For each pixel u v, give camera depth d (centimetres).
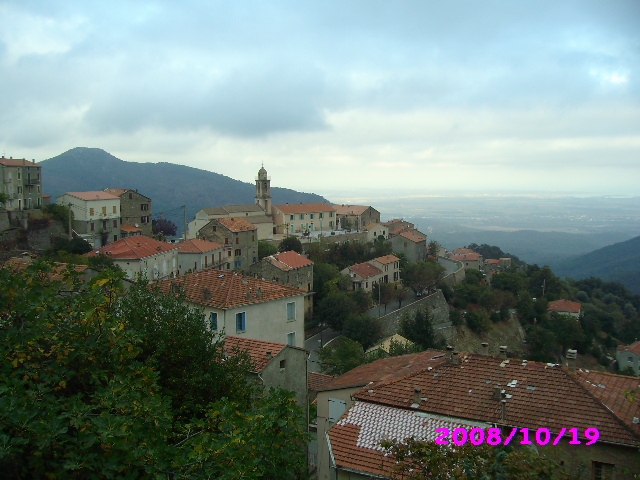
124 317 2008
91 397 1434
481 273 13075
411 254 12450
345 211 15112
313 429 3209
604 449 1958
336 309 8025
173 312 2145
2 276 1542
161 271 7619
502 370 2445
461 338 9194
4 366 1391
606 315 11862
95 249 7700
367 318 7756
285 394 1365
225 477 1138
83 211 8881
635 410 2117
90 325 1552
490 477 1238
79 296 1686
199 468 1203
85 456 1128
